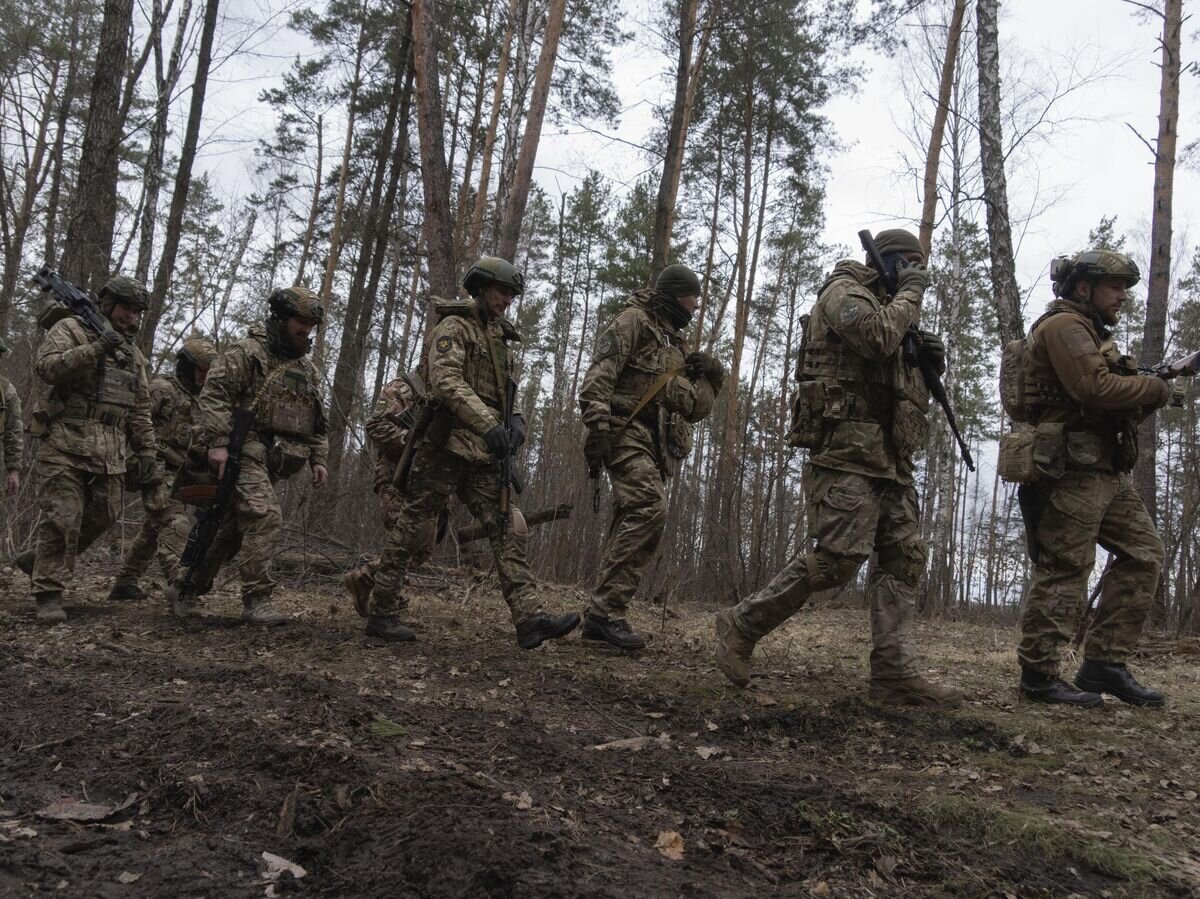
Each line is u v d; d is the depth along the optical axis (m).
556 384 19.39
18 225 16.31
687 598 10.53
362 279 16.44
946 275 18.36
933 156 14.33
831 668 4.82
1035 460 3.92
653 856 2.13
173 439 6.04
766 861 2.18
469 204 19.02
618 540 4.75
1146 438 11.99
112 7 9.03
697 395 4.85
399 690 3.53
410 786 2.34
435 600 6.55
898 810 2.49
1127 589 4.04
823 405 3.60
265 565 4.82
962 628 9.77
